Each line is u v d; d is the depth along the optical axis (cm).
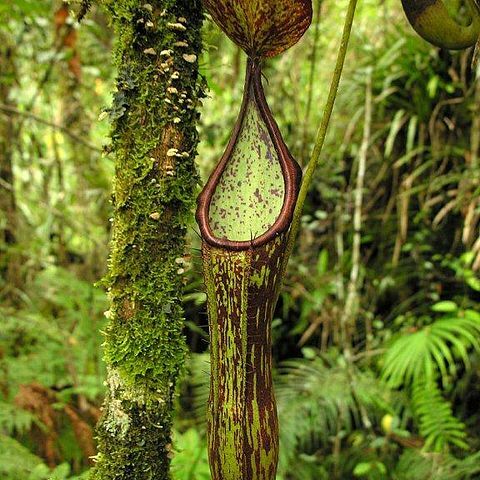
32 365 320
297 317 424
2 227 424
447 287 378
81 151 461
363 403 339
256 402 126
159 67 126
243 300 123
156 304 132
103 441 136
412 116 371
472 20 154
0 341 357
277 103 414
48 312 421
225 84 427
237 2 121
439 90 365
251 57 132
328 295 399
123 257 131
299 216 128
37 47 418
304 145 370
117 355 133
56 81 458
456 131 369
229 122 421
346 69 402
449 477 294
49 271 390
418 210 387
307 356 370
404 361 312
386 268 391
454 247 373
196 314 423
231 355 126
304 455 345
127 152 128
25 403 286
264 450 127
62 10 362
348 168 409
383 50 380
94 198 469
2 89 409
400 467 314
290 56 403
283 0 120
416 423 328
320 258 388
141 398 133
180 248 134
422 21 152
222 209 140
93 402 346
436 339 307
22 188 460
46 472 228
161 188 128
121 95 127
